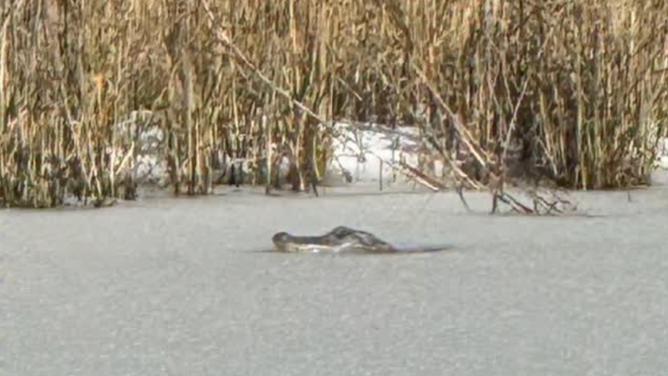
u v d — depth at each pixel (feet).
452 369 20.51
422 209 36.24
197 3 40.19
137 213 35.73
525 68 41.32
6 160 37.04
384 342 21.98
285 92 39.93
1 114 37.11
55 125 37.35
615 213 35.60
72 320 23.49
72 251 30.09
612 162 40.88
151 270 27.81
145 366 20.70
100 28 38.37
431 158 40.34
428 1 41.34
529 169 41.50
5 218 34.91
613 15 41.22
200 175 39.52
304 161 40.40
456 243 30.89
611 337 22.24
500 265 28.09
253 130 41.34
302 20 41.06
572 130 41.22
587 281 26.48
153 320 23.49
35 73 37.35
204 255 29.48
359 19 43.04
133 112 38.91
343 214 35.53
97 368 20.61
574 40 41.06
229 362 20.90
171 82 39.75
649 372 20.34
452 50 41.01
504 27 40.96
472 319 23.45
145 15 40.14
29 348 21.68
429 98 40.98
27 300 25.03
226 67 40.68
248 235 32.24
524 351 21.43
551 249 29.96
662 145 44.78
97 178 37.52
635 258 28.86
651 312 23.94
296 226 33.63
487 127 39.91
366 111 44.27
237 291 25.72
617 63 41.16
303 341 22.07
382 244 29.89
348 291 25.68
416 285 26.18
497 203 37.22
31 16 37.42
